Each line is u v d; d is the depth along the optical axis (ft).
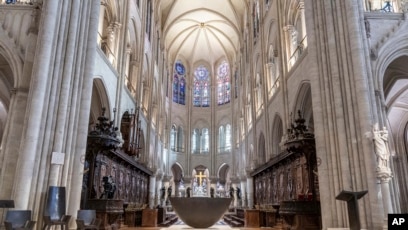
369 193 35.32
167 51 140.77
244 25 119.96
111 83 59.21
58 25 40.47
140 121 79.20
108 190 46.80
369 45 41.52
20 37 42.86
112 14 64.95
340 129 38.96
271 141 77.05
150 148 98.53
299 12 61.87
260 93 92.22
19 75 40.88
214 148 148.56
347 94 39.52
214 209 24.88
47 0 40.63
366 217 35.27
